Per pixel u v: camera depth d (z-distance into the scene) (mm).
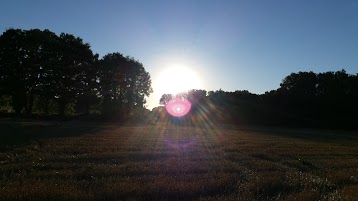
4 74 73312
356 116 90938
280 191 12812
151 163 18266
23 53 74875
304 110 92312
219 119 97625
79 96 84812
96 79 89250
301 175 16000
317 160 22406
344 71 117688
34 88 76250
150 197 11141
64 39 82688
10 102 78938
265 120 93562
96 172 14844
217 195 11516
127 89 95250
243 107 95000
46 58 76938
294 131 70312
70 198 10375
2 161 17656
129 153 22312
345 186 13797
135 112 93688
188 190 11812
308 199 11211
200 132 51656
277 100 94500
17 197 10148
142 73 94812
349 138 51656
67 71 80375
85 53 82375
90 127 53750
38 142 28312
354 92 98938
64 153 22047
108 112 84625
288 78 125312
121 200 10672
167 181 13117
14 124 51469
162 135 42219
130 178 13828
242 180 14531
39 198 10289
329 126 89688
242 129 69312
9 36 74188
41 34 77250
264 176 15297
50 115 74938
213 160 20406
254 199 11148
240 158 21984
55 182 12555
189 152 24531
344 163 21000
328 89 111375
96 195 10836
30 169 15484
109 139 32906
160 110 99250
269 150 27828
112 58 91188
